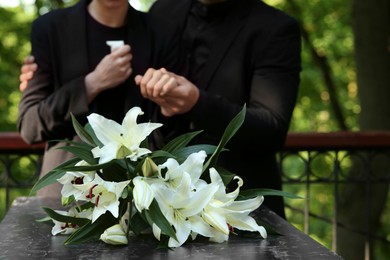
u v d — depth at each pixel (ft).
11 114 31.53
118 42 8.90
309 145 12.28
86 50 9.16
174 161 5.72
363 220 19.57
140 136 5.76
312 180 12.57
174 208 5.64
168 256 5.45
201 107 8.04
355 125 37.73
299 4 33.81
